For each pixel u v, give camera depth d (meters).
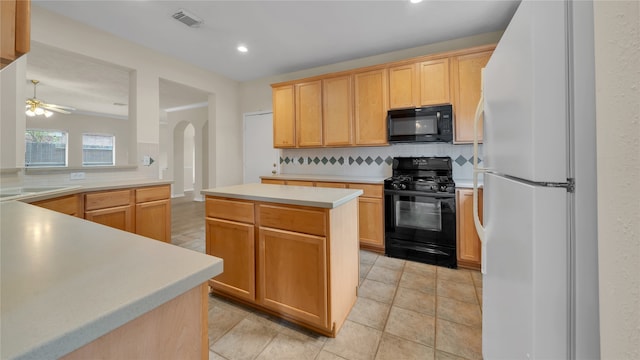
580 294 0.61
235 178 4.72
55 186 2.36
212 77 4.29
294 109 3.75
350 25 2.82
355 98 3.31
